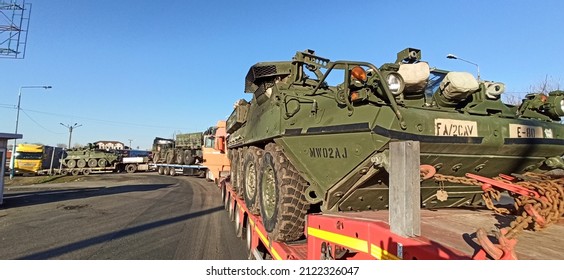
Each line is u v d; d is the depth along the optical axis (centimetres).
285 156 420
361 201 362
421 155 298
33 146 3600
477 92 363
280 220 404
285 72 461
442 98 339
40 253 661
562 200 214
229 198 1061
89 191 1908
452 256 179
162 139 3900
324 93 381
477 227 263
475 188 363
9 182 2653
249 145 657
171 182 2548
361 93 298
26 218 1066
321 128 338
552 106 384
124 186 2225
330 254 301
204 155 2159
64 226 935
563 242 235
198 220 1030
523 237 251
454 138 294
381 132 281
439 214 335
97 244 734
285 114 393
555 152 368
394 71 312
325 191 358
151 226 935
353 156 309
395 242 211
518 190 227
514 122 330
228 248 701
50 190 1975
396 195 215
